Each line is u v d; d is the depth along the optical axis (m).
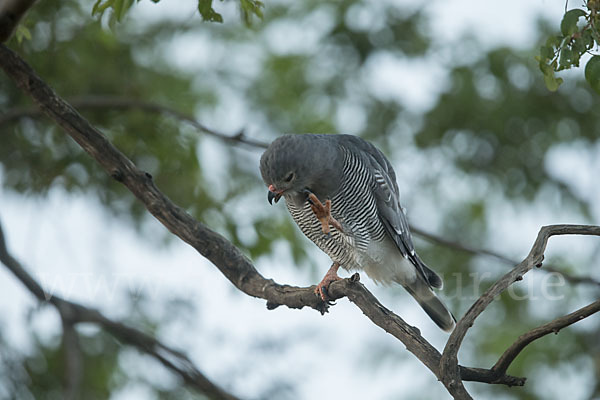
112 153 7.09
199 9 7.00
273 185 8.40
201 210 11.86
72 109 7.03
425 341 5.73
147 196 7.14
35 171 11.99
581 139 14.60
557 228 5.63
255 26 14.08
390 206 9.35
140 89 12.52
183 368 10.56
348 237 9.07
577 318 5.32
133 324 11.49
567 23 5.54
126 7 6.99
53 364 11.29
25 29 7.86
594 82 5.50
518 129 14.58
